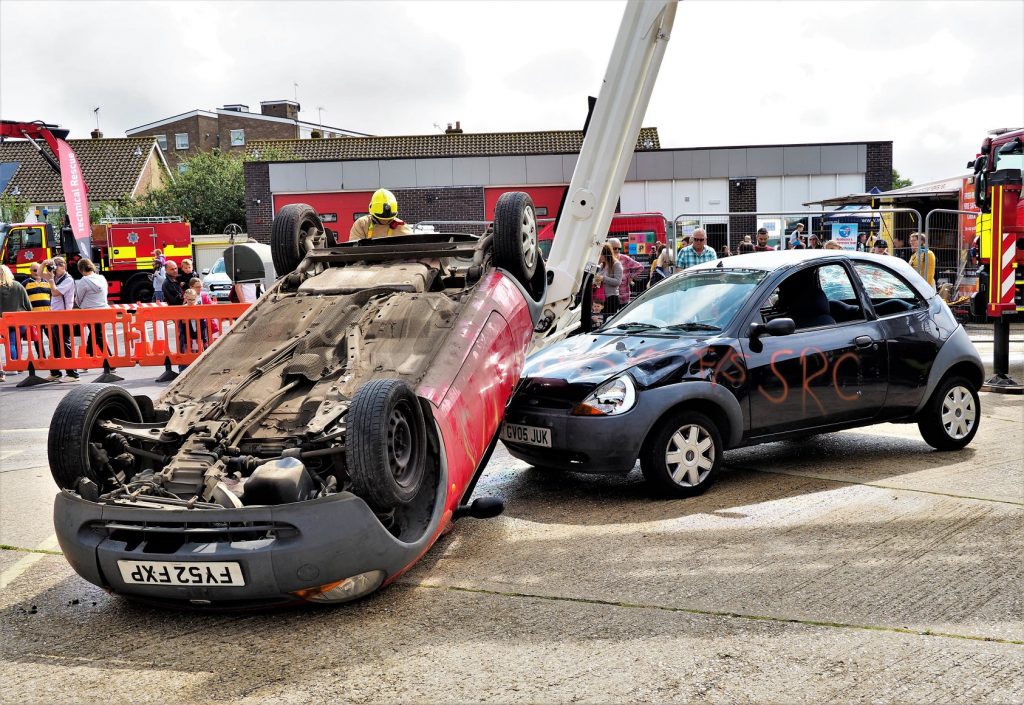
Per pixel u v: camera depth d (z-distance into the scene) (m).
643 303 7.29
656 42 8.07
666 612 4.25
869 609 4.21
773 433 6.46
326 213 34.16
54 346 13.42
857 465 6.96
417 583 4.80
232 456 4.66
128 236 27.17
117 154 54.12
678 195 33.59
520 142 40.16
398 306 5.76
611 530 5.55
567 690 3.53
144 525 4.25
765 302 6.57
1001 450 7.33
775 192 33.50
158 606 4.41
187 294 15.56
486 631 4.13
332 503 4.13
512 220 6.46
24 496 6.99
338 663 3.87
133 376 13.72
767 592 4.46
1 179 46.00
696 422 6.17
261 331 5.84
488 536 5.55
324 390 5.09
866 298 7.03
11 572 5.29
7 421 10.37
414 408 4.64
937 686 3.46
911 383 6.99
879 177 33.34
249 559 4.05
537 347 7.66
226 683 3.73
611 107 8.07
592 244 8.33
